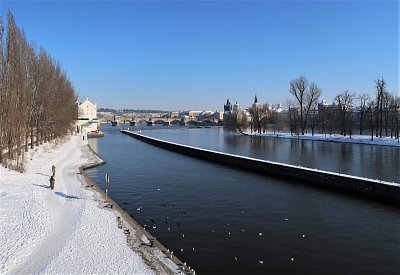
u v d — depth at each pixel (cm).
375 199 4234
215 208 3938
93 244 2664
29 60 7675
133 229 3077
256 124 18138
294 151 9456
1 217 3156
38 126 8088
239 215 3675
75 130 17150
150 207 4006
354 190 4516
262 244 2902
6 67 5450
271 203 4128
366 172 5919
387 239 3000
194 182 5403
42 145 8706
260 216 3634
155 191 4791
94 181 5512
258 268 2480
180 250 2783
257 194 4572
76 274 2180
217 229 3259
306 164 6906
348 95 13212
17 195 3925
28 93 7075
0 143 5372
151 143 12962
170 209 3919
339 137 12594
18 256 2403
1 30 5419
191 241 2970
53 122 9325
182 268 2348
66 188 4559
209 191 4772
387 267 2497
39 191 4203
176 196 4503
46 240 2725
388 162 7125
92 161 7438
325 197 4381
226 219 3547
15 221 3080
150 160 8119
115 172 6391
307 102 15062
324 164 6900
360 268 2483
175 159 8306
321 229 3244
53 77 9325
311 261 2591
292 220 3500
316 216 3622
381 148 9812
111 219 3281
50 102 8681
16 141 5541
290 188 4925
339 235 3097
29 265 2292
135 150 10519
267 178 5712
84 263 2338
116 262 2372
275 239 3009
